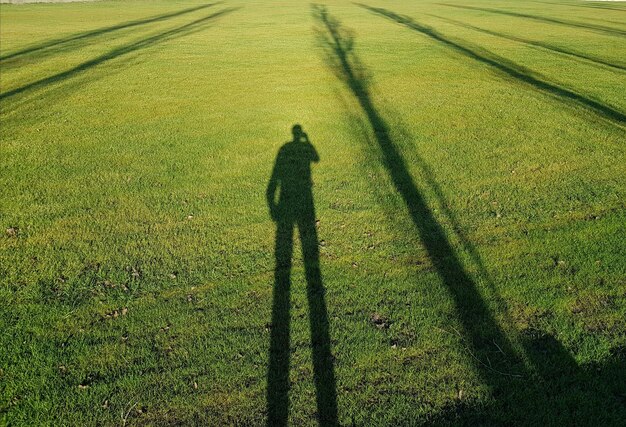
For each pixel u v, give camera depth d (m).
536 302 4.22
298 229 5.47
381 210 5.86
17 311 4.21
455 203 6.01
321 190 6.39
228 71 14.06
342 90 11.71
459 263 4.80
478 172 6.89
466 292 4.37
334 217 5.72
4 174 6.92
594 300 4.24
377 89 11.82
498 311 4.12
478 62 15.20
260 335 3.93
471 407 3.26
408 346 3.79
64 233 5.43
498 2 41.47
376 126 8.95
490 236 5.28
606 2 42.34
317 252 5.04
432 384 3.45
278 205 6.02
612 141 8.06
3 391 3.43
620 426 3.07
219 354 3.75
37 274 4.71
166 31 23.06
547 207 5.87
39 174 6.94
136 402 3.36
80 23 26.83
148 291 4.48
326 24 25.55
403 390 3.41
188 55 16.69
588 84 12.22
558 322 3.98
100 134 8.64
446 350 3.74
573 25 24.98
